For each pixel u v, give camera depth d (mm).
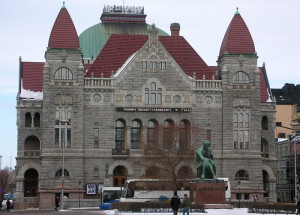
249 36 121812
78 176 113750
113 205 85688
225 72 119500
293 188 147875
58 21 117438
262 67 136375
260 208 74938
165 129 112500
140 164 111312
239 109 119125
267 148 126812
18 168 118375
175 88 118750
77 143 114312
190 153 111125
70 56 115688
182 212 70312
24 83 125125
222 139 118375
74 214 76188
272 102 127688
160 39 126500
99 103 116250
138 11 155625
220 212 71812
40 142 119875
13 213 83688
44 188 112688
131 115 117125
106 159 115500
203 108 118875
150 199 96812
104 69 120750
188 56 124938
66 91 115000
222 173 117438
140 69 118188
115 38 124875
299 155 144500
